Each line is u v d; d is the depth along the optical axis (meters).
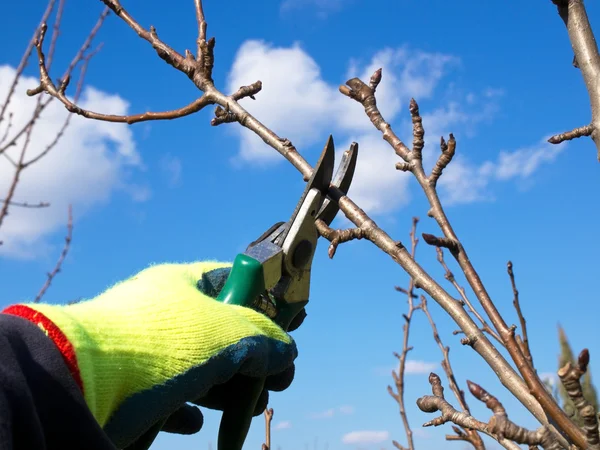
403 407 2.70
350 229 1.63
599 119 1.41
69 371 1.03
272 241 1.77
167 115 2.02
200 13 2.02
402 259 1.56
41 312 1.07
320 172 1.70
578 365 0.98
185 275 1.57
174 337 1.27
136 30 2.06
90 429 1.00
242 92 1.95
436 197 1.55
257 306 1.69
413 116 1.64
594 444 0.99
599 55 1.44
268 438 2.31
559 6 1.49
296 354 1.60
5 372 0.93
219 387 1.60
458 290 1.53
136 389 1.20
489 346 1.39
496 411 1.02
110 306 1.27
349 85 1.76
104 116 2.06
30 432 0.93
